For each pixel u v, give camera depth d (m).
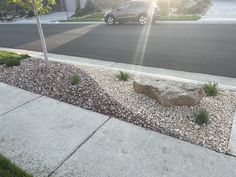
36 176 3.47
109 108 5.08
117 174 3.44
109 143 4.09
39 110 5.30
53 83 6.46
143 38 12.75
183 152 3.79
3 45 14.25
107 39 13.27
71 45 12.52
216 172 3.38
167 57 9.20
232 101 5.20
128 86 6.10
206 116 4.40
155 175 3.38
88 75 6.91
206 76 7.08
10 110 5.39
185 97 4.87
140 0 17.39
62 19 25.00
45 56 7.61
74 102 5.49
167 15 20.19
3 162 3.68
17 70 7.70
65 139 4.26
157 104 5.10
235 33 12.30
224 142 3.94
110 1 29.02
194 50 9.83
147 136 4.20
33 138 4.34
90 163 3.67
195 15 19.23
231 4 23.55
